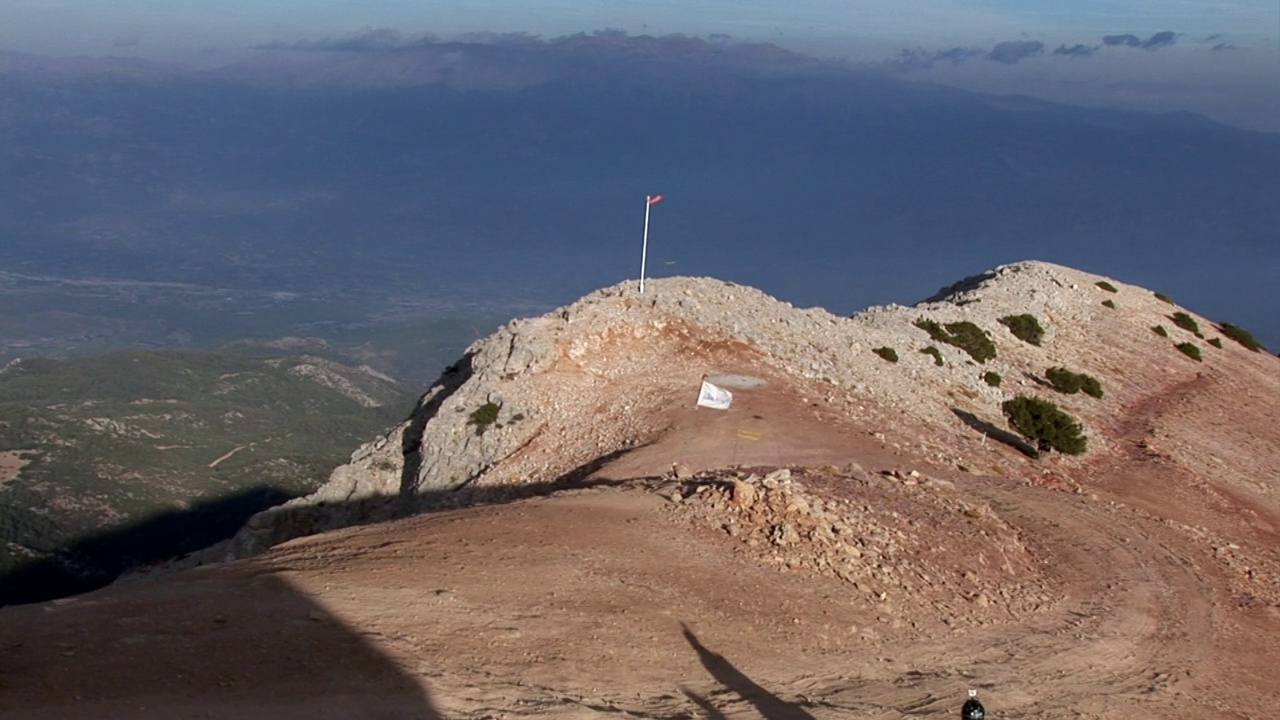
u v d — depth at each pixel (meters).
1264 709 21.98
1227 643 26.30
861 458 39.25
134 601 15.57
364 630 15.28
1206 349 87.75
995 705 18.14
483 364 47.25
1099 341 81.12
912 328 66.19
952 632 22.33
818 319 58.97
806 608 21.05
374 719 12.23
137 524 101.44
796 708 15.76
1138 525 37.03
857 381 51.72
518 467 40.56
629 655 16.56
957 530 28.72
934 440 46.22
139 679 12.48
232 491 114.94
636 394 44.44
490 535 22.02
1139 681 22.14
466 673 14.30
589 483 35.12
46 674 12.27
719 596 20.48
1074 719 18.55
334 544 20.66
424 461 44.44
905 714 16.45
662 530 23.91
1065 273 96.62
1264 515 50.09
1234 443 64.44
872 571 23.97
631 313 50.41
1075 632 24.47
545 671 15.09
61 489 105.19
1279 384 85.06
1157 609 27.95
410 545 20.75
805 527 24.88
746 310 55.09
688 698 15.34
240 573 17.84
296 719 11.89
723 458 37.53
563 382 45.31
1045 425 51.00
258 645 14.09
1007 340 74.44
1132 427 63.09
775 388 46.19
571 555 21.23
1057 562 30.36
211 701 12.10
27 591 86.31
